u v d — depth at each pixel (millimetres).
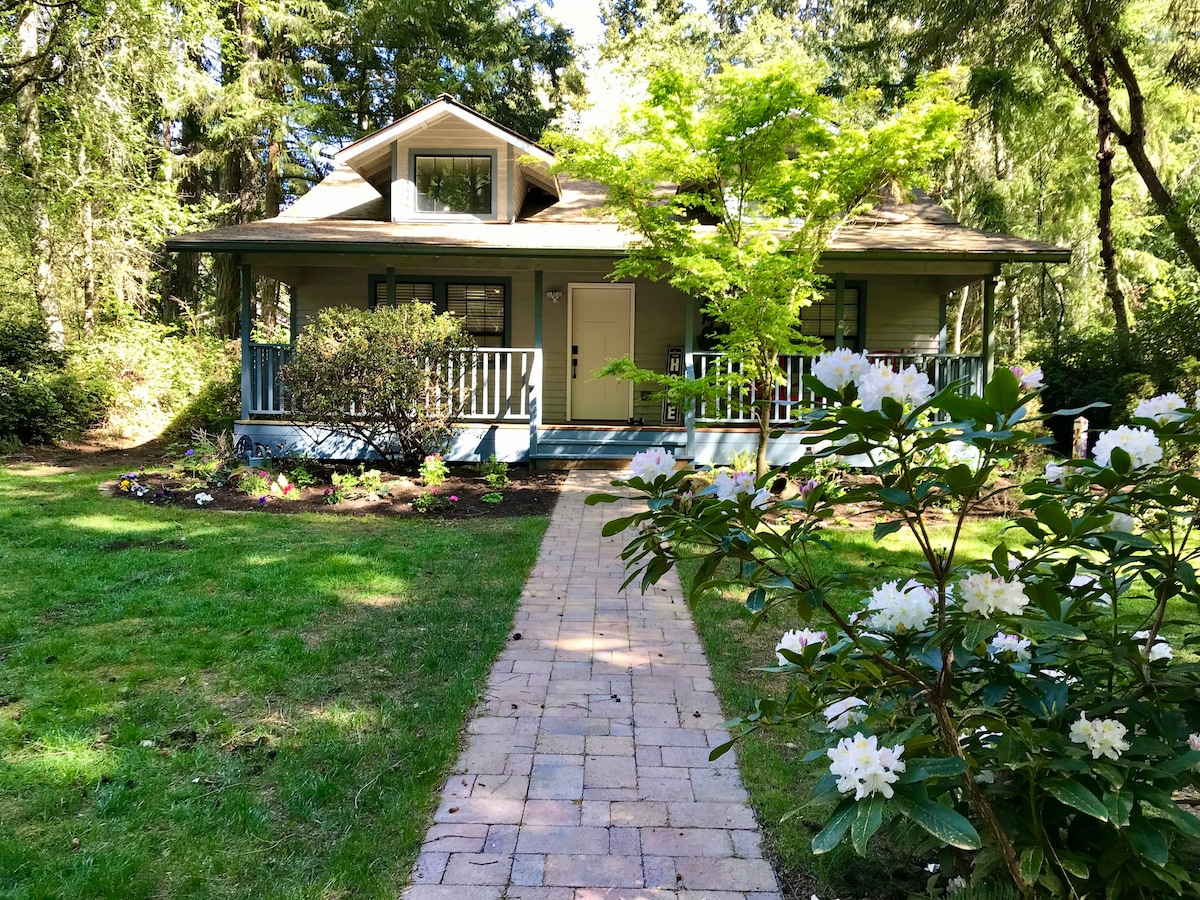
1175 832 1840
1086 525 1748
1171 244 17359
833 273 10945
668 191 12711
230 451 10664
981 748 2018
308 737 3529
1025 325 24016
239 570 6043
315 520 7996
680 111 8250
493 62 22766
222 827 2836
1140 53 13086
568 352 13031
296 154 21812
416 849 2752
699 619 5262
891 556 6566
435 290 12812
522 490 9844
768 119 7934
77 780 3123
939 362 11086
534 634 5004
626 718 3828
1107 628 2223
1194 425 1889
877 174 8344
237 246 10461
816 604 1901
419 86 21141
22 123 14391
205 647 4523
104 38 14219
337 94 21781
